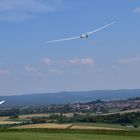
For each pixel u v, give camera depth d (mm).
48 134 48750
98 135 48219
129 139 44500
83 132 51438
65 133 50438
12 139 43531
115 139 44344
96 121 128750
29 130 54750
